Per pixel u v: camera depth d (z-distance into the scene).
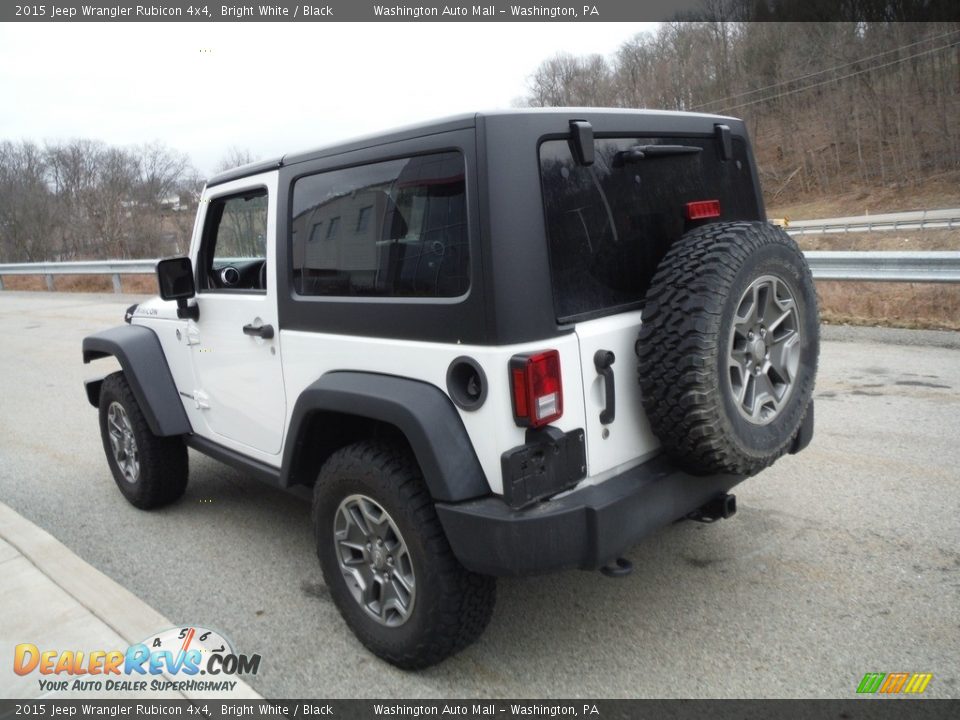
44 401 7.73
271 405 3.44
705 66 56.16
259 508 4.62
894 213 46.34
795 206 55.12
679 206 2.98
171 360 4.21
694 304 2.44
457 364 2.47
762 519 3.92
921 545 3.53
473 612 2.65
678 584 3.37
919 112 52.16
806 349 2.90
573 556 2.42
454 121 2.46
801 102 58.69
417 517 2.59
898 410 5.42
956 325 7.83
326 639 3.14
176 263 3.69
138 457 4.42
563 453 2.44
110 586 3.50
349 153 2.85
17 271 20.70
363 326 2.82
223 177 3.62
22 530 4.16
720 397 2.47
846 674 2.69
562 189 2.53
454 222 2.49
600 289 2.64
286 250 3.19
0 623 3.23
